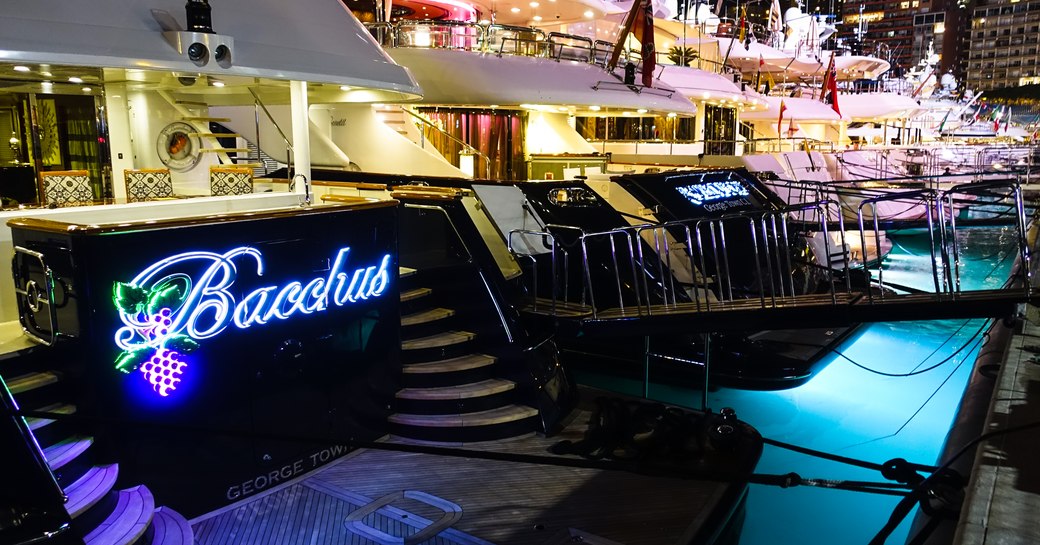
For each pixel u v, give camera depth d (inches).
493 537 213.3
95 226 193.6
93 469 198.1
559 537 213.5
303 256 247.0
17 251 210.5
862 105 1453.0
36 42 193.0
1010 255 751.7
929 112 2091.5
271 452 243.9
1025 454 165.8
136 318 203.8
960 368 448.5
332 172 444.5
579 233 385.4
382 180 429.1
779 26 1509.6
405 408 287.6
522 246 351.9
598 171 659.4
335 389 263.1
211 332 222.7
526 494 240.2
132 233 201.5
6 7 196.4
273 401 242.8
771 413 378.3
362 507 230.5
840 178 878.4
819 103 1212.5
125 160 318.3
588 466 155.3
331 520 222.5
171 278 211.0
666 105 632.4
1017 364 231.1
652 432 287.9
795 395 401.4
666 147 866.1
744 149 1079.6
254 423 237.6
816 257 524.1
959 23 6092.5
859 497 302.2
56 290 200.5
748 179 550.9
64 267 195.8
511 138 673.0
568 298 375.2
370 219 269.9
